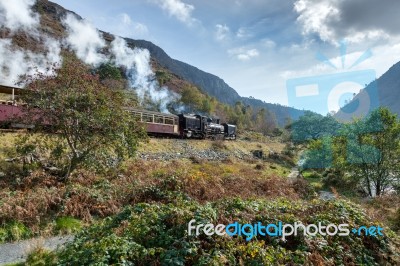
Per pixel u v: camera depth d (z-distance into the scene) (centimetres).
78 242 625
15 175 1169
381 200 1573
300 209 824
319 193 1930
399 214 1120
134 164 1655
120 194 1123
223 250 558
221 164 2388
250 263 543
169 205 771
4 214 846
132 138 1404
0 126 1644
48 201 957
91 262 498
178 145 2836
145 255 528
